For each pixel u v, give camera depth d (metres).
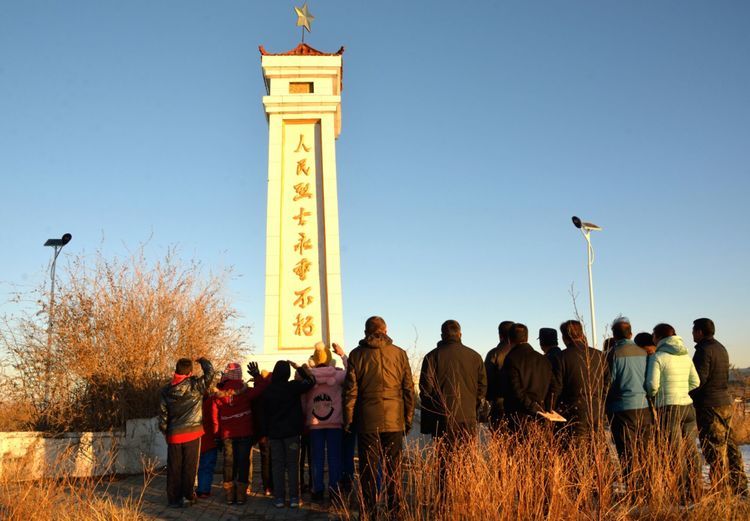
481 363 7.23
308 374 7.86
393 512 6.45
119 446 10.51
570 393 6.98
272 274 16.67
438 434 7.06
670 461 6.79
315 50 18.44
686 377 7.58
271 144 17.42
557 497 5.86
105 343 11.75
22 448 9.81
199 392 8.12
